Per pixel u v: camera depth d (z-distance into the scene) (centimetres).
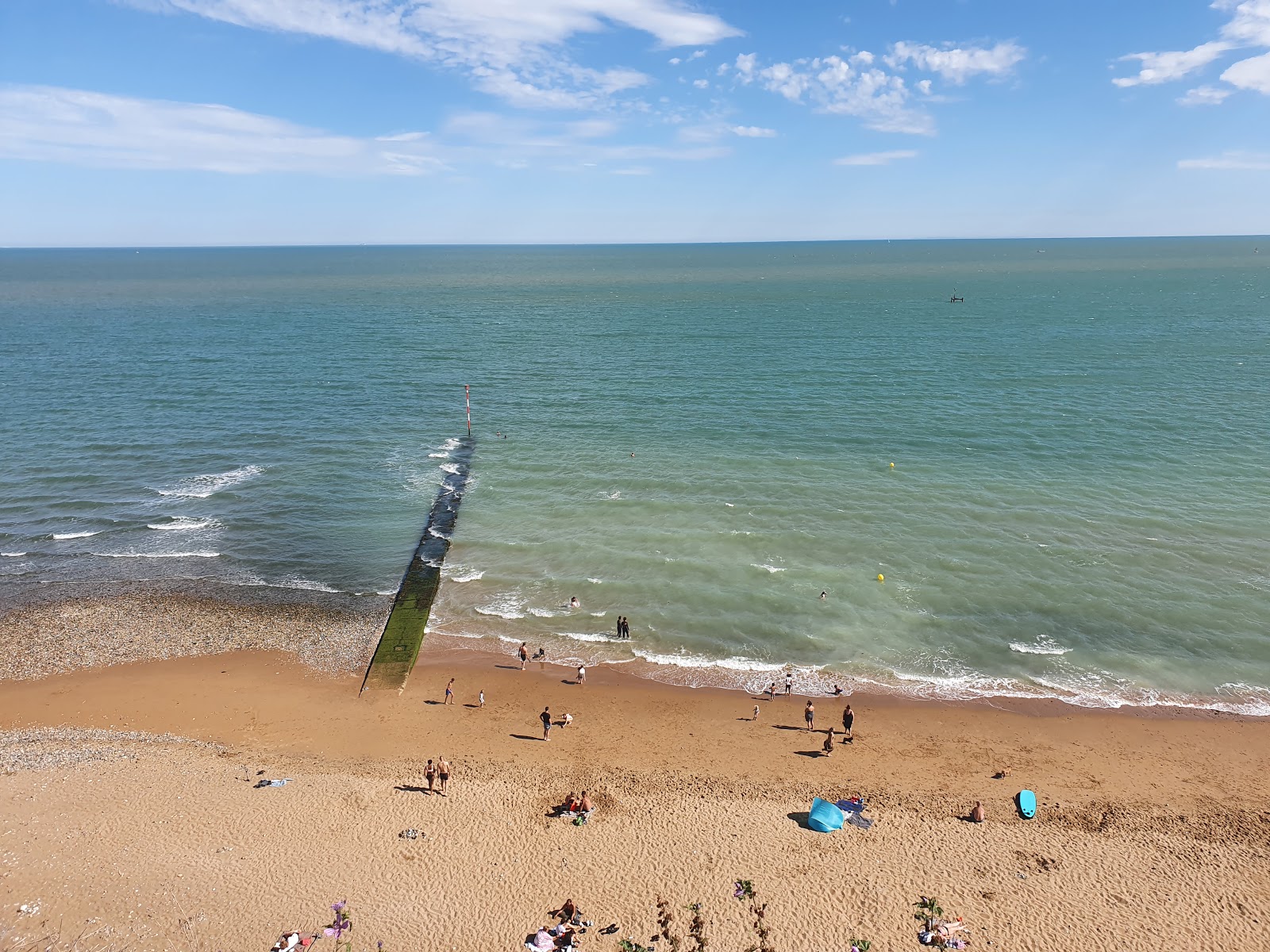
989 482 5816
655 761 3219
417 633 4144
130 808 2836
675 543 5016
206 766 3136
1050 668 3791
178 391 8638
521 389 8794
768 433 7019
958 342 11150
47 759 3145
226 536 5275
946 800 2956
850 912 2400
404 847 2677
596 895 2470
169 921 2323
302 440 7106
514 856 2642
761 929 2336
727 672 3834
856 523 5225
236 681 3784
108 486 6059
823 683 3744
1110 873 2566
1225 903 2438
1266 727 3375
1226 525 5025
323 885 2495
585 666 3894
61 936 2253
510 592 4531
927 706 3566
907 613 4234
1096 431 6850
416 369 9800
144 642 4097
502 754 3266
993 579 4509
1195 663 3788
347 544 5169
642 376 9300
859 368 9519
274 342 11638
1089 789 3023
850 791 3017
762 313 14962
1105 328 12069
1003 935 2319
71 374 9344
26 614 4334
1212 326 12050
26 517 5503
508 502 5700
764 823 2809
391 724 3466
